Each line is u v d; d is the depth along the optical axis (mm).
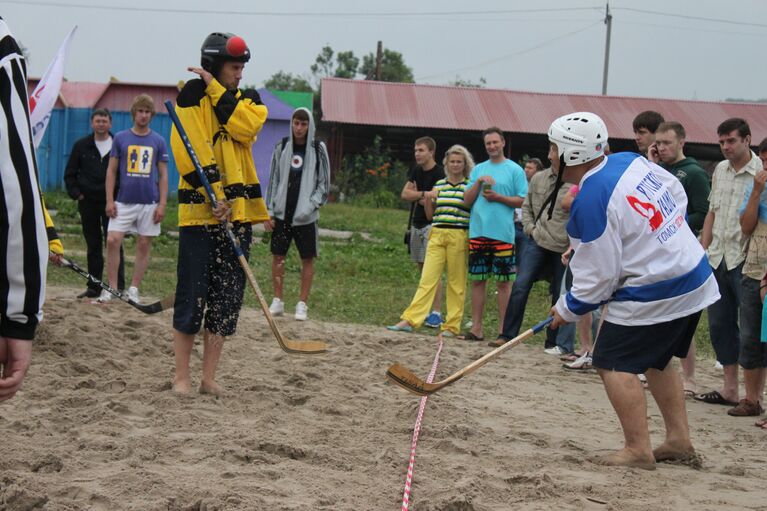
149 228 9414
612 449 5133
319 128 36969
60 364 6172
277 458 4352
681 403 4941
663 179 4773
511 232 9406
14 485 3574
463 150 9570
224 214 5477
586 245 4590
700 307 4652
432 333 9906
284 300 11570
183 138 5457
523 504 3949
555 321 4797
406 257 17781
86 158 9609
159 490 3709
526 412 6105
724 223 6730
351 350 7953
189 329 5660
